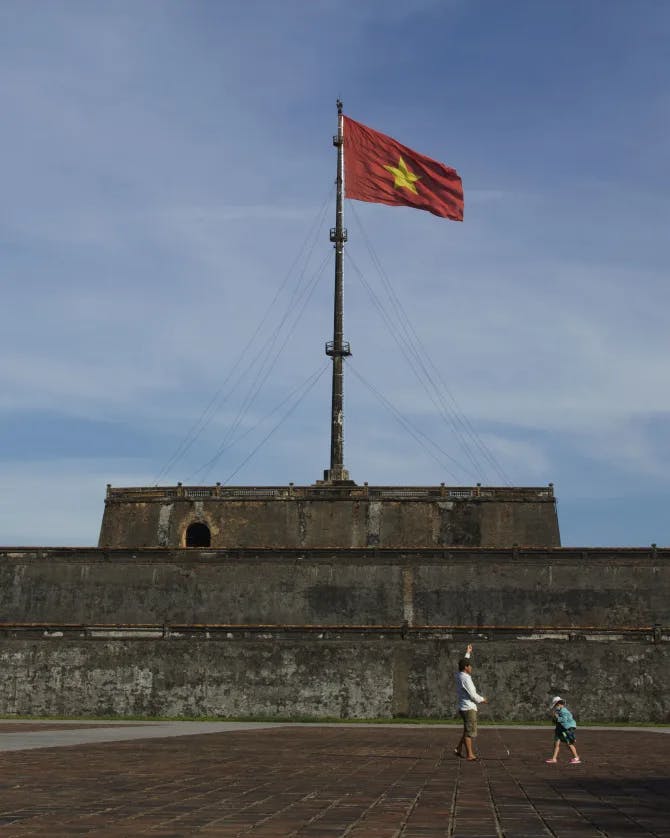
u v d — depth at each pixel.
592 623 50.66
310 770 19.08
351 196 61.12
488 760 22.81
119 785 15.58
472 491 58.06
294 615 52.16
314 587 52.47
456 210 60.41
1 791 14.56
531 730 38.84
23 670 48.97
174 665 48.34
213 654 48.28
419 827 11.69
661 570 51.22
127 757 21.12
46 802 13.37
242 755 22.48
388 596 51.97
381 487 58.38
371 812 12.97
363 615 51.78
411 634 47.94
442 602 51.59
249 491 58.91
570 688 46.56
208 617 52.59
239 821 11.91
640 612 50.66
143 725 38.09
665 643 46.78
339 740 29.58
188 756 21.75
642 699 46.19
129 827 11.23
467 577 51.91
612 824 12.05
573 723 22.44
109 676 48.50
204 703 47.78
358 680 47.38
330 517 57.97
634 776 18.92
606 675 46.59
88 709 48.22
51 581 54.12
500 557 52.19
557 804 14.15
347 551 53.00
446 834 11.16
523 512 57.47
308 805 13.57
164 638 48.78
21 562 54.69
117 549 54.28
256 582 52.88
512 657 47.16
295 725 41.16
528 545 56.81
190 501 59.06
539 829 11.59
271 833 11.02
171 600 53.06
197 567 53.47
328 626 48.28
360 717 46.94
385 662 47.50
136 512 59.50
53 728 34.28
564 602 51.09
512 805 13.98
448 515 57.62
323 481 59.50
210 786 15.74
